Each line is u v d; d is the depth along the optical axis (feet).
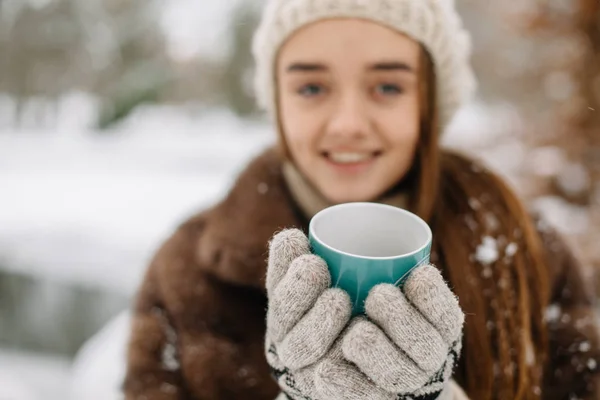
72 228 6.77
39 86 13.17
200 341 2.14
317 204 2.12
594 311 2.23
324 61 1.86
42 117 13.15
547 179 4.61
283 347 1.29
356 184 1.96
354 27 1.82
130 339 2.24
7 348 6.23
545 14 4.67
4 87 13.14
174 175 8.73
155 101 12.96
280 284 1.30
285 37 1.92
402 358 1.23
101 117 12.43
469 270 1.91
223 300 2.16
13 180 8.55
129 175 8.85
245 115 12.65
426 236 1.31
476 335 1.85
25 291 6.29
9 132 12.30
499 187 2.09
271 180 2.18
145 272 2.37
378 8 1.80
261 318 2.14
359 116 1.87
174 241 2.32
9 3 12.83
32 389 5.19
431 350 1.23
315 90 1.93
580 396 2.10
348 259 1.26
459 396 1.55
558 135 4.74
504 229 2.01
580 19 4.52
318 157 1.96
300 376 1.31
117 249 6.39
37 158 9.91
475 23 9.75
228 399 2.09
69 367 5.78
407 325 1.22
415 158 1.99
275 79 2.06
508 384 1.89
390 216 1.41
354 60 1.85
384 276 1.25
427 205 1.97
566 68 4.74
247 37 12.30
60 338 6.15
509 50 6.19
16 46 12.98
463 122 8.63
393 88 1.91
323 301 1.26
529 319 1.99
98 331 6.00
